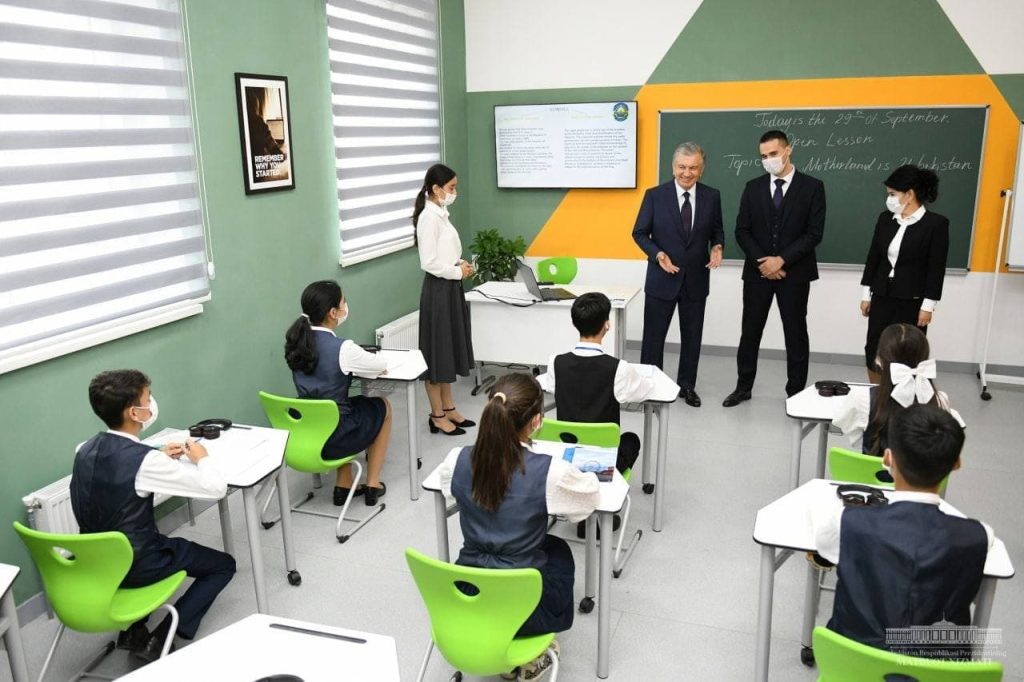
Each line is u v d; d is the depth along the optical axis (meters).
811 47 5.58
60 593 2.35
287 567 3.19
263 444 2.99
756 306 4.99
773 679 2.60
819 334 6.02
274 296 4.38
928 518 1.77
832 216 5.80
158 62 3.45
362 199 5.20
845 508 1.90
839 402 3.06
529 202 6.56
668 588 3.14
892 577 1.76
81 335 3.17
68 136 3.05
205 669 1.64
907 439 1.77
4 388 2.90
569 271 5.78
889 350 2.61
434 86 6.01
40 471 3.06
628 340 6.61
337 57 4.80
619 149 6.14
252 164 4.09
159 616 3.00
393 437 4.79
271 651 1.70
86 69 3.10
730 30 5.72
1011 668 2.61
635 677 2.63
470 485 2.21
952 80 5.36
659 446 3.48
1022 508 3.72
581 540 3.52
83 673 2.68
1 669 2.71
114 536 2.23
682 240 4.93
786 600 3.06
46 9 2.91
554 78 6.23
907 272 4.32
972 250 5.56
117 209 3.33
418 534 3.61
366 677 1.62
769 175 4.77
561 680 2.62
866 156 5.63
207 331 3.89
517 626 2.05
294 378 3.69
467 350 4.77
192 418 3.84
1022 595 3.03
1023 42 5.17
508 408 2.21
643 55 5.97
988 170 5.41
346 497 3.88
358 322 5.26
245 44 3.99
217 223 3.90
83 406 3.23
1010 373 5.65
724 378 5.77
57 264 3.07
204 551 2.75
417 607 3.04
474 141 6.59
